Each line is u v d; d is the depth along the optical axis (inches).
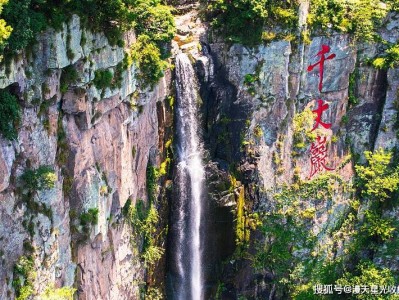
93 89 833.5
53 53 714.8
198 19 1278.3
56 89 749.9
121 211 1014.4
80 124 824.3
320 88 1312.7
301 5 1208.2
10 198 691.4
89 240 882.1
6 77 639.8
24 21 640.4
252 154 1306.6
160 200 1213.7
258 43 1225.4
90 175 858.8
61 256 807.7
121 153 974.4
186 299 1336.1
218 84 1269.7
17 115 670.5
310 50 1264.8
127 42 948.6
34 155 723.4
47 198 751.7
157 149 1165.7
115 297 1010.7
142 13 1001.5
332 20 1246.3
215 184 1282.0
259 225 1353.3
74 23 748.6
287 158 1336.1
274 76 1263.5
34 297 739.4
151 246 1157.1
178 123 1229.7
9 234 693.9
